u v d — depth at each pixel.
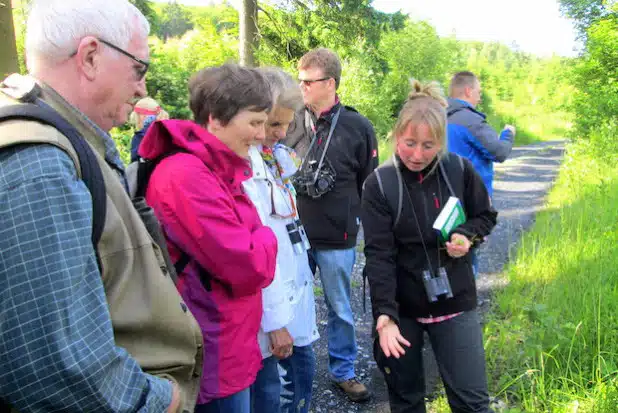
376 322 2.38
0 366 1.12
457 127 4.48
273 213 2.40
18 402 1.13
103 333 1.21
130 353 1.40
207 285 1.83
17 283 1.11
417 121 2.24
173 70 15.12
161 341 1.46
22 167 1.14
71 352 1.13
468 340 2.40
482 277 5.46
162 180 1.79
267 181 2.41
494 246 6.70
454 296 2.41
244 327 1.92
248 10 12.63
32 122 1.19
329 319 3.48
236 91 1.89
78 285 1.17
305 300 2.59
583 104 12.90
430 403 3.26
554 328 3.56
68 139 1.25
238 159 1.96
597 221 5.96
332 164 3.38
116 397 1.21
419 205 2.39
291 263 2.45
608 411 2.74
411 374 2.50
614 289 4.15
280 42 13.32
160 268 1.48
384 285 2.39
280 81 2.46
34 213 1.12
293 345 2.55
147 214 1.60
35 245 1.11
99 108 1.42
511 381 3.13
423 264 2.41
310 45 13.58
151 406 1.30
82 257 1.18
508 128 4.78
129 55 1.41
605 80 13.09
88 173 1.27
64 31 1.32
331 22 13.05
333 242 3.38
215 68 1.99
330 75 3.36
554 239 5.80
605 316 3.71
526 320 4.05
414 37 22.38
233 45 17.17
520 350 3.55
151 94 14.34
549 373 3.27
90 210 1.23
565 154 11.98
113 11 1.38
